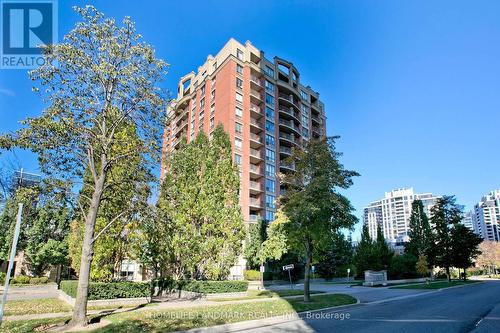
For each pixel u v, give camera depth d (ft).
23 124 38.70
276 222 71.41
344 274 189.57
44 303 61.87
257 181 185.06
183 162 81.61
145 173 46.96
